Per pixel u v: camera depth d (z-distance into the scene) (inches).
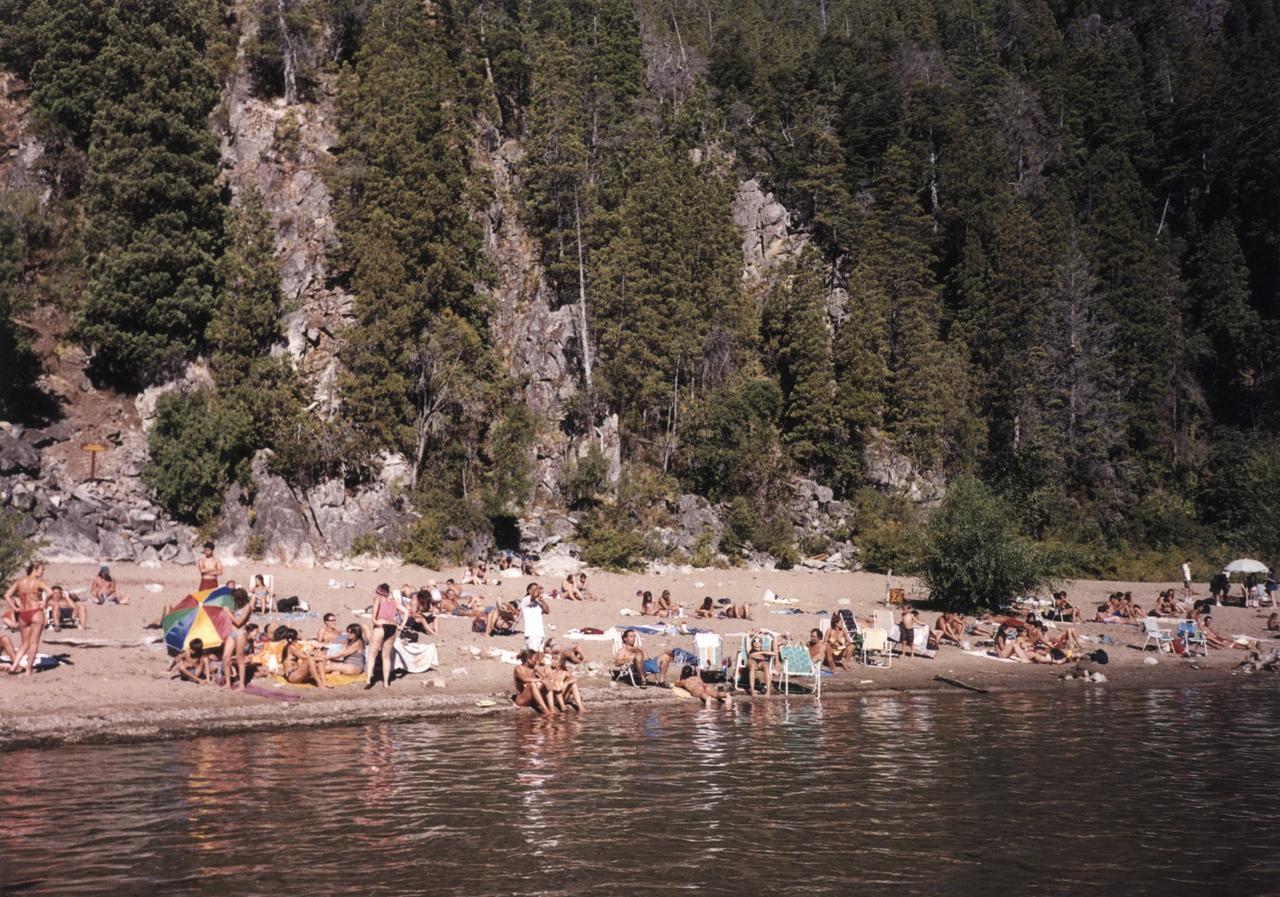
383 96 2191.2
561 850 425.4
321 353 1980.8
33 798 492.4
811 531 2375.7
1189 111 3966.5
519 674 792.9
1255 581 2128.4
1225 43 4867.1
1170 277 3481.8
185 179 1903.3
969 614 1444.4
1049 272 3100.4
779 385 2721.5
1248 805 522.6
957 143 3513.8
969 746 671.1
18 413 1718.8
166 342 1852.9
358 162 2178.9
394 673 875.4
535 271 2436.0
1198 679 1047.6
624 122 2913.4
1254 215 3759.8
